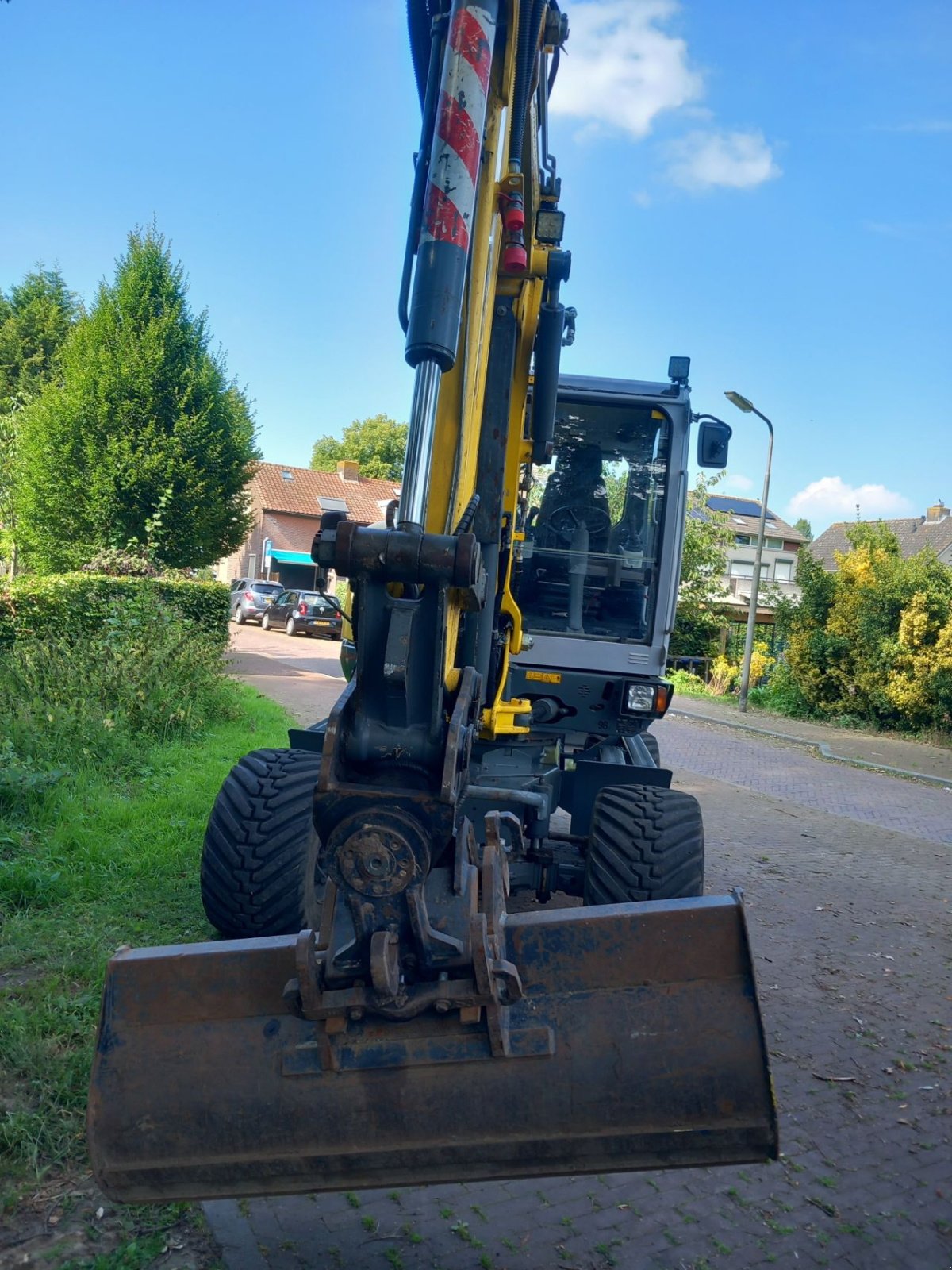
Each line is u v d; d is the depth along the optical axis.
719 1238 3.01
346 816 2.42
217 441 18.55
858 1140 3.66
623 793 4.49
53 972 4.21
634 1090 2.33
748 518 47.47
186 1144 2.32
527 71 3.38
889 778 13.80
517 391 4.02
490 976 2.26
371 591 2.46
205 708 10.85
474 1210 3.05
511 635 4.21
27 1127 3.11
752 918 6.36
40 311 34.44
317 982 2.28
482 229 3.23
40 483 17.81
